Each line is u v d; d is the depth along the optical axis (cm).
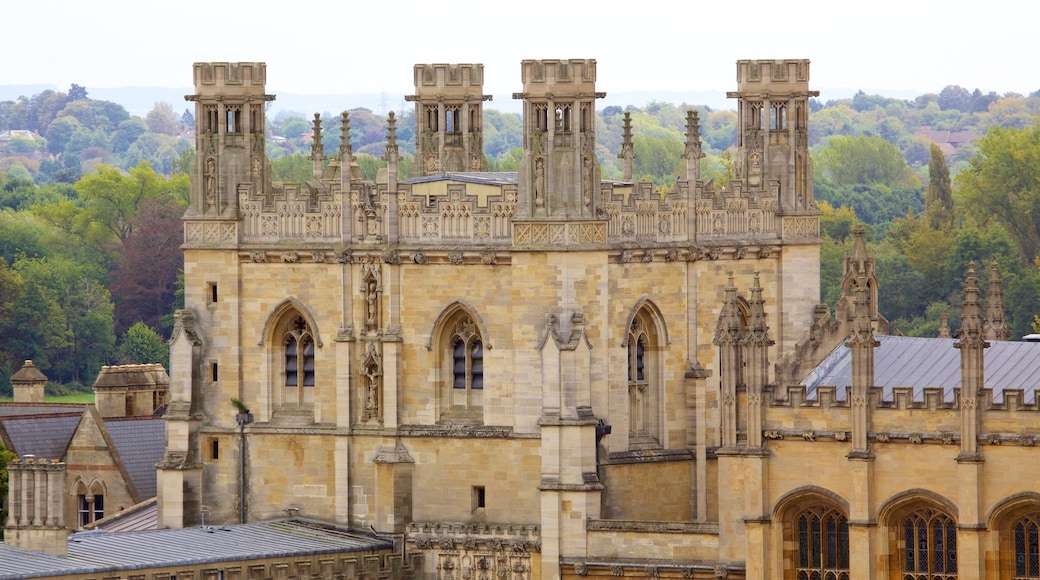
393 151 17462
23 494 15788
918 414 15588
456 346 17450
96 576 15388
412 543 17362
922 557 15675
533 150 16925
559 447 16775
